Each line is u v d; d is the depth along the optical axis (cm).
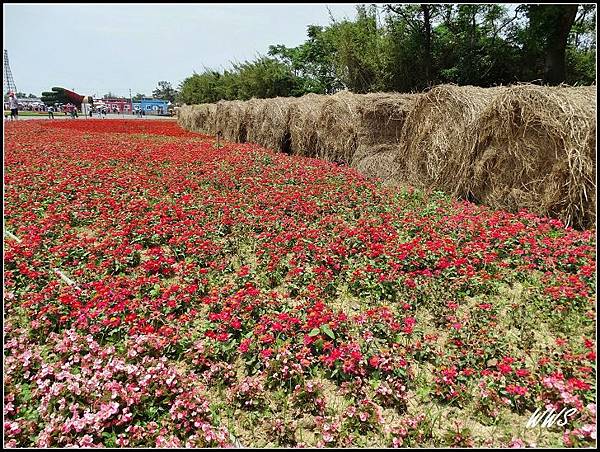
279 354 377
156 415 345
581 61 2048
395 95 1115
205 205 832
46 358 410
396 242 614
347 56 2227
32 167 1222
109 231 727
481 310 446
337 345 415
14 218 780
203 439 313
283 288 543
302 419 341
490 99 798
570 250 550
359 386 361
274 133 1638
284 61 3328
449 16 2098
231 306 455
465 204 798
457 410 343
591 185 645
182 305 495
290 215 787
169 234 697
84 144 1791
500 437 315
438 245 572
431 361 397
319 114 1349
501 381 351
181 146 1753
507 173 763
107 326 441
